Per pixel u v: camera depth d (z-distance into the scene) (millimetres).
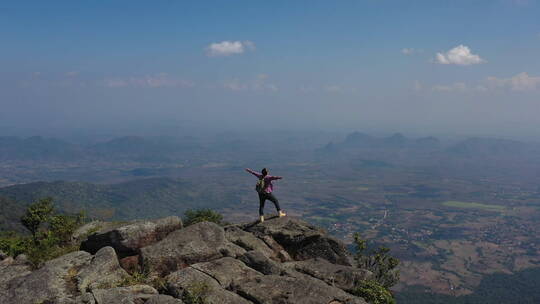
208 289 10367
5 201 141875
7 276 12023
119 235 13227
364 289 12359
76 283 10516
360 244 22094
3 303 9391
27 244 19406
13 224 122000
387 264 20750
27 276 10656
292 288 10828
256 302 10203
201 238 13617
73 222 21656
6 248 18234
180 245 12945
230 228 16547
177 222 14812
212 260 12875
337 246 15852
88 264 11594
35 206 21312
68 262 11500
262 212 17766
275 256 15133
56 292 9922
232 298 10023
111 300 9125
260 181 17562
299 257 15898
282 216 17766
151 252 12523
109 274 11289
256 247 14828
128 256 13258
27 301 9500
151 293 10375
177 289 10477
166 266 12250
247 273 11898
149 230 13781
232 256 13172
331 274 13156
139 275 11617
